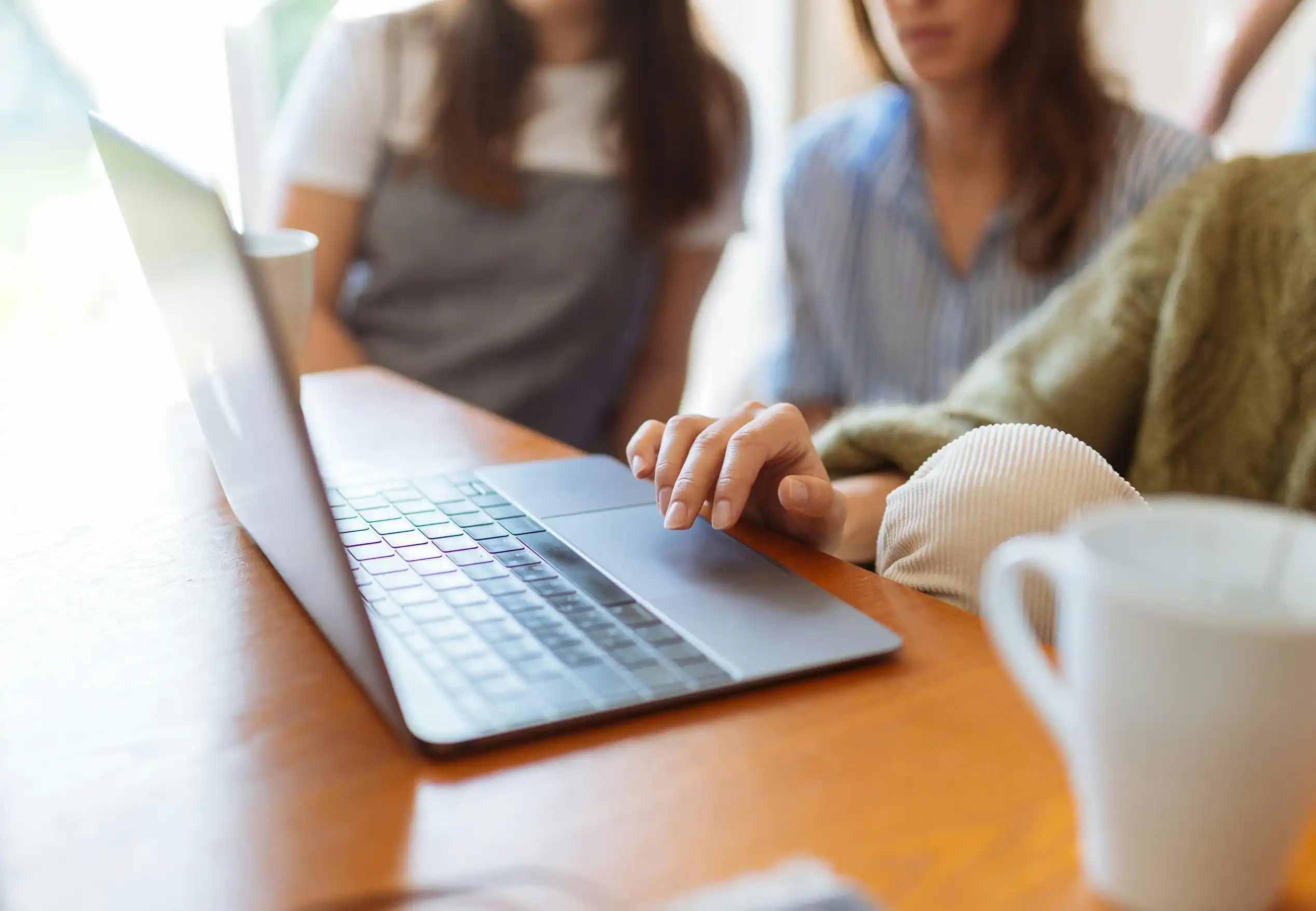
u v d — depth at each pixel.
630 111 1.47
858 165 1.44
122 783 0.37
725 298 2.57
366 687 0.42
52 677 0.44
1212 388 0.82
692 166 1.50
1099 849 0.31
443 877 0.32
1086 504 0.55
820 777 0.38
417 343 1.48
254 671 0.44
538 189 1.47
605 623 0.47
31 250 2.03
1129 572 0.29
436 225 1.46
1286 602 0.29
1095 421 0.84
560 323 1.49
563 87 1.48
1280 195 0.82
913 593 0.53
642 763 0.38
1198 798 0.28
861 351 1.48
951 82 1.29
